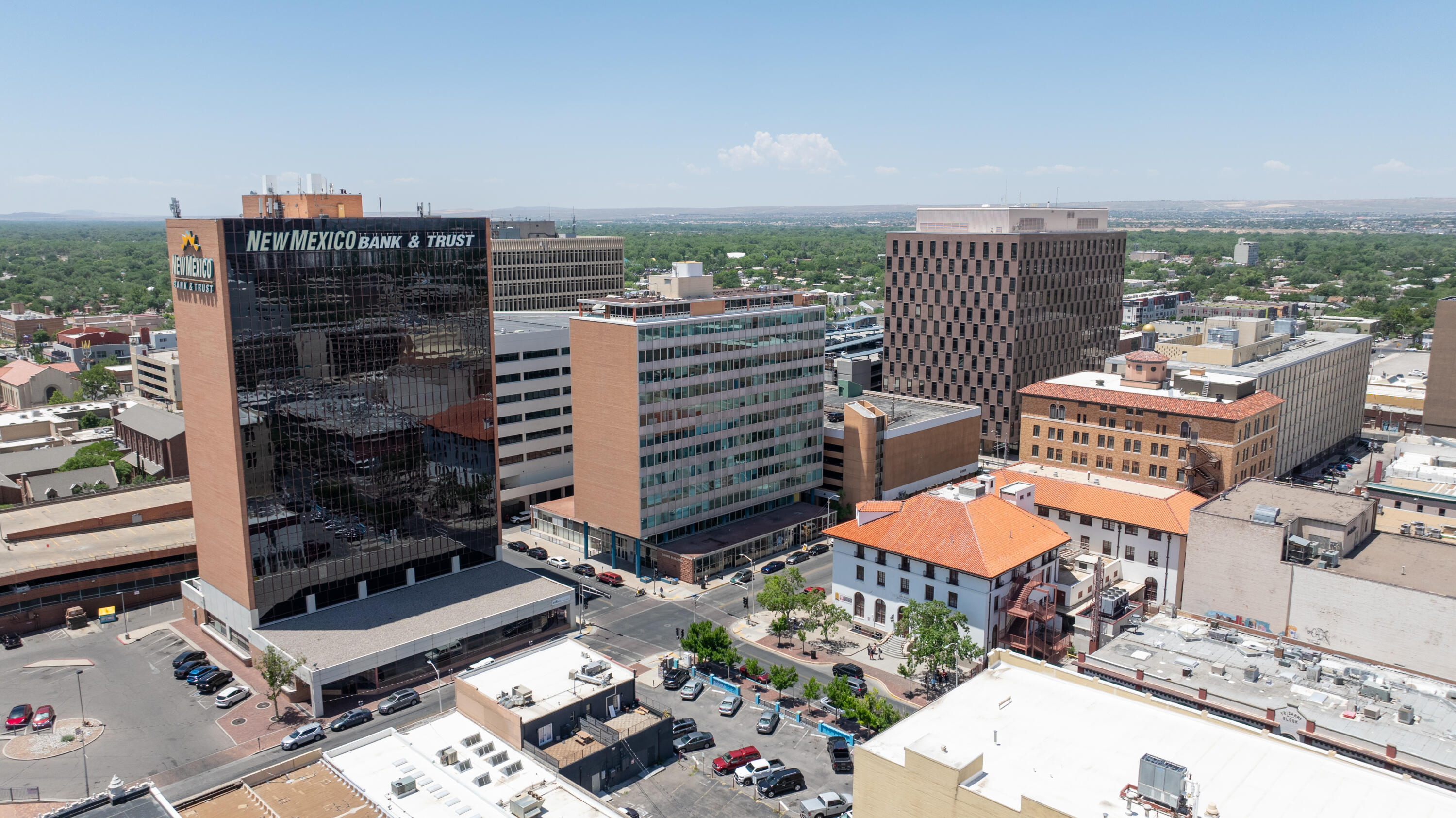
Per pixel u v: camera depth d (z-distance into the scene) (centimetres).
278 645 11269
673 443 14888
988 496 12875
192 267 11300
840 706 9969
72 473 17750
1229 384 15188
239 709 10794
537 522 16888
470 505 13700
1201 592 11175
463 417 13425
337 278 11788
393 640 11431
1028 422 16612
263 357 11281
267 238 11119
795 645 12475
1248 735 7156
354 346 12069
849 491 17312
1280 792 6438
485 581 13338
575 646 10906
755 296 16438
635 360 14100
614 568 15262
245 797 7688
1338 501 11831
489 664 10369
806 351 16925
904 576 12362
